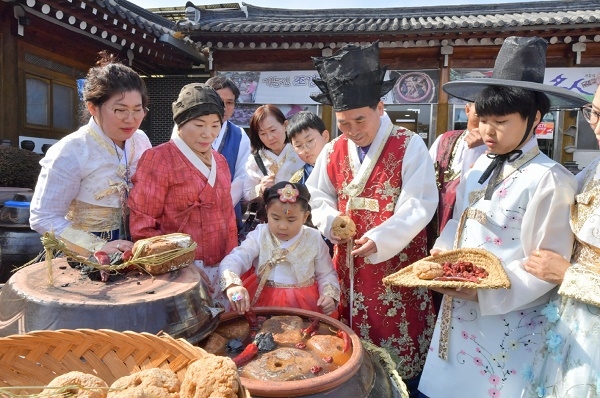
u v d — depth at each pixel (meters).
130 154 1.80
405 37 7.17
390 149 1.83
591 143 7.52
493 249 1.52
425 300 1.95
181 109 1.66
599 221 1.29
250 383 1.06
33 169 4.98
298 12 10.16
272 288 1.73
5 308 1.24
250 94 8.10
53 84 6.34
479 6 9.41
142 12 8.20
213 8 11.48
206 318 1.30
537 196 1.42
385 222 1.73
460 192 1.73
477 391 1.54
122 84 1.59
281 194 1.70
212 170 1.78
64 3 5.25
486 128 1.49
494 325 1.53
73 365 1.04
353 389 1.13
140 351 1.05
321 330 1.42
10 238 2.89
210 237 1.76
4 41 5.50
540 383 1.42
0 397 0.93
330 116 7.99
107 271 1.32
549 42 7.19
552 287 1.42
